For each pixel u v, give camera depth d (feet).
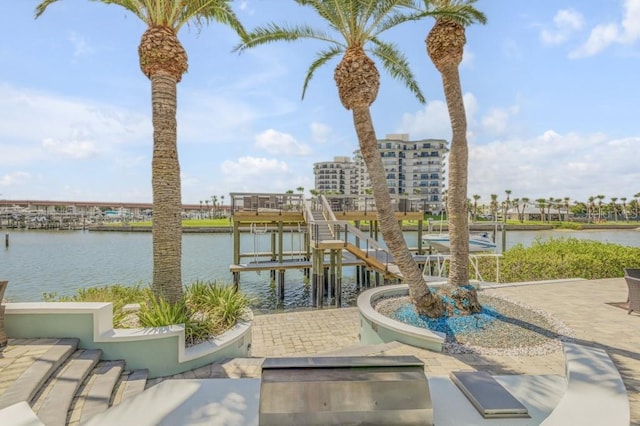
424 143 246.47
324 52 25.22
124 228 166.81
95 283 53.88
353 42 20.72
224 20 22.53
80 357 12.65
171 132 16.96
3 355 11.81
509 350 16.10
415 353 15.96
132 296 22.79
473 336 17.53
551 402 8.35
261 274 61.05
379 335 18.67
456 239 21.17
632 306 20.74
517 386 9.21
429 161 245.45
